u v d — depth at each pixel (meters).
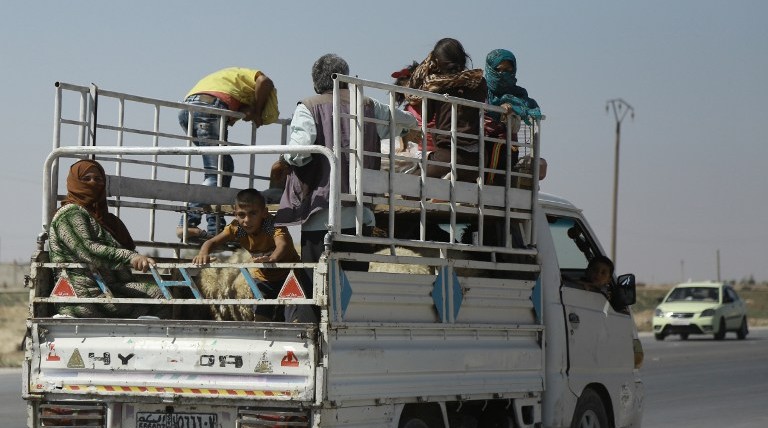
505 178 21.75
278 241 18.84
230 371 17.58
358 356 17.73
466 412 21.69
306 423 17.12
